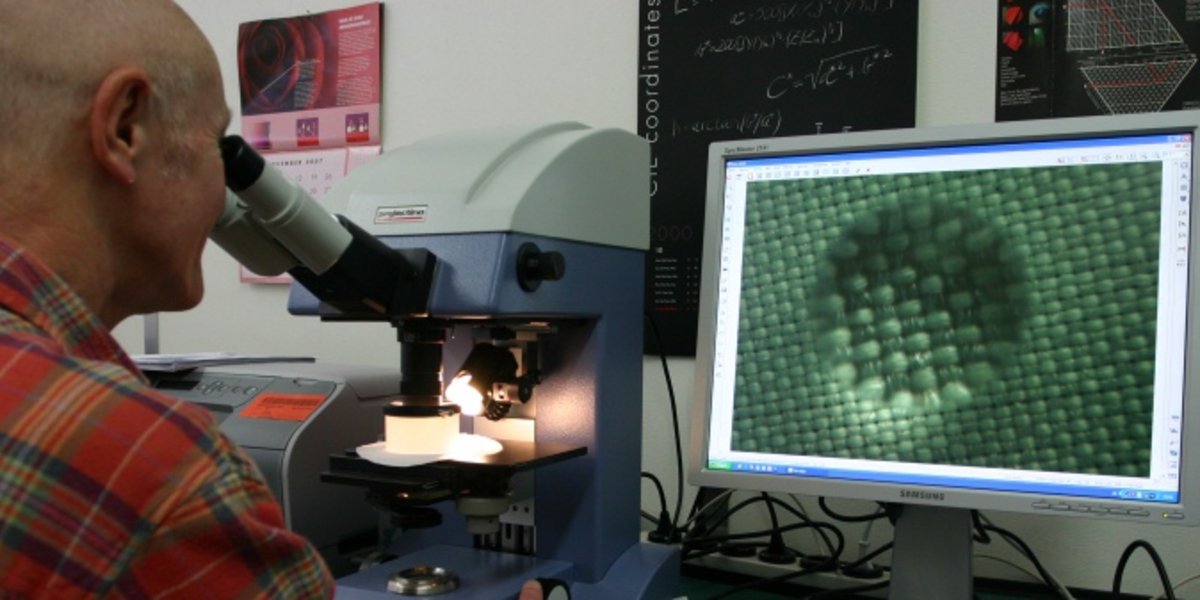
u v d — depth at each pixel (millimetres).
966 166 906
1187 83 1113
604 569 971
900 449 903
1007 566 1186
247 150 655
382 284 776
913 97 1232
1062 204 867
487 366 933
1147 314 829
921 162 923
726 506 1317
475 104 1563
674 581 1025
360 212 871
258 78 1763
